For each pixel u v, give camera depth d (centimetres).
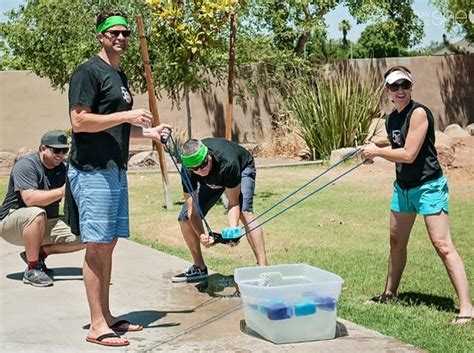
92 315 482
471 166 1381
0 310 561
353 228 915
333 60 2145
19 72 2158
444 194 536
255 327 494
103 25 475
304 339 481
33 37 1725
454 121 2316
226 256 764
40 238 634
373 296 604
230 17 1005
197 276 654
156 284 642
